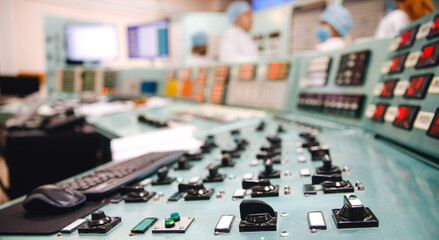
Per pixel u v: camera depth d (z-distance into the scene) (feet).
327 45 8.91
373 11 9.55
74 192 2.04
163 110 6.44
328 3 8.85
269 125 4.55
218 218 1.64
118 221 1.70
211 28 11.68
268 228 1.43
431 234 1.28
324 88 4.61
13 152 5.30
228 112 5.80
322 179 1.97
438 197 1.68
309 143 3.05
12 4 15.15
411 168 2.24
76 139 5.49
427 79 2.54
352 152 2.80
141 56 10.55
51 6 16.56
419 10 8.76
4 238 1.62
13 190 5.37
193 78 7.64
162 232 1.53
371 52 3.84
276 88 5.55
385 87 3.31
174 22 11.95
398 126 2.82
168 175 2.59
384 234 1.31
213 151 3.28
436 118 2.28
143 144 3.74
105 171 2.70
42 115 6.72
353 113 3.84
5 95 12.53
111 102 8.18
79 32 11.16
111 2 16.99
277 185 2.01
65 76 10.98
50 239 1.58
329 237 1.32
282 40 9.05
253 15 10.35
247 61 6.29
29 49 15.89
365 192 1.82
